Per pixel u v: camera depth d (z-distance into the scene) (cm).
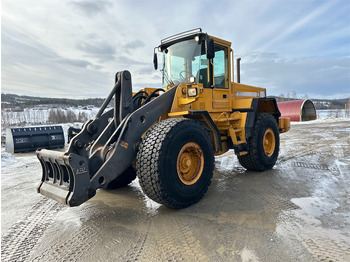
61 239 242
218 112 426
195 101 381
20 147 817
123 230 256
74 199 249
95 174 271
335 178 422
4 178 489
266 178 435
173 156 288
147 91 423
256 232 241
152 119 325
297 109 1967
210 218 278
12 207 332
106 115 380
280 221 264
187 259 200
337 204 308
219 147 379
